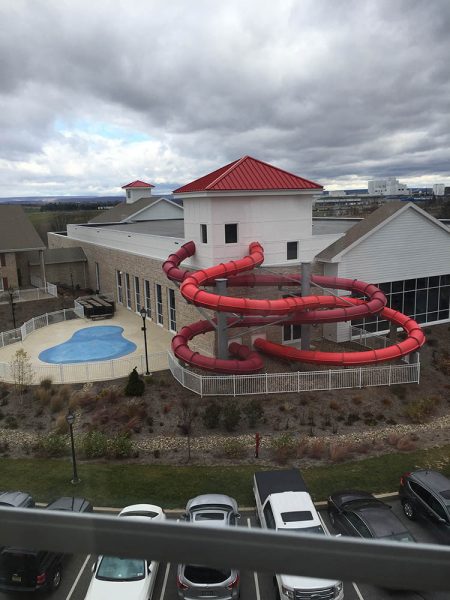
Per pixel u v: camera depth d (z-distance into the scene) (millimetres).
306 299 25172
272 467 18891
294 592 10680
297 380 24297
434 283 35656
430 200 58344
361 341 31609
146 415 22875
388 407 23547
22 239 48031
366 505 14883
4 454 20312
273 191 28562
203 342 30109
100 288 48781
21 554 10617
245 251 28797
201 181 30031
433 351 30719
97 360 29891
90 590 11258
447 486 15477
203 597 11406
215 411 22016
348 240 32156
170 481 17969
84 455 19969
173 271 27625
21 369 26156
